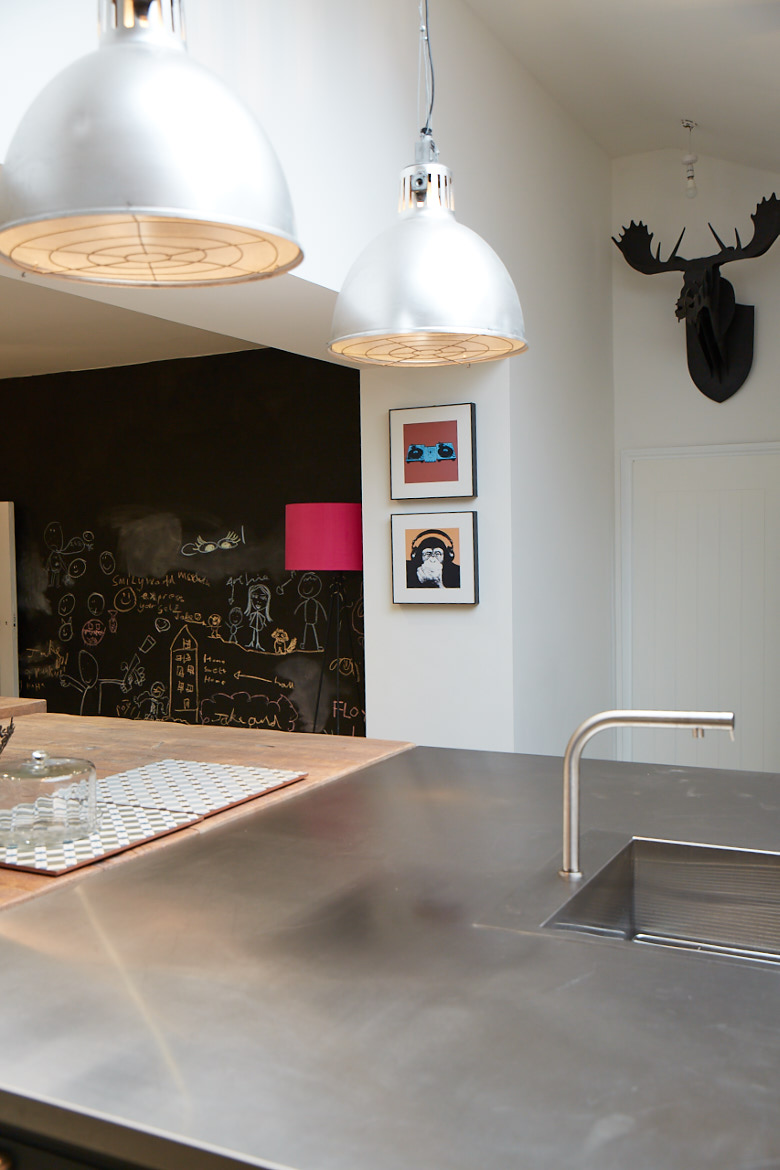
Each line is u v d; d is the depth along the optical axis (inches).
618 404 212.1
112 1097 37.9
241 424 234.7
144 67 45.1
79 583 255.6
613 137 199.8
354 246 125.0
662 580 208.5
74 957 51.9
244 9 105.8
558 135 183.8
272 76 110.2
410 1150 34.0
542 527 170.9
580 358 192.7
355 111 125.3
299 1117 36.2
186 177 43.9
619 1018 43.7
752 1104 36.5
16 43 81.9
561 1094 37.4
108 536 251.6
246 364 233.9
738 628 201.9
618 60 162.9
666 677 208.7
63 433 257.3
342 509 181.0
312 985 47.8
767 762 200.4
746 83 157.9
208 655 239.0
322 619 225.5
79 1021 44.6
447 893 60.5
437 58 143.1
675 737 209.3
